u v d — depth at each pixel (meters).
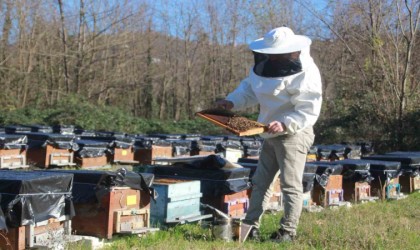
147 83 37.88
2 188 4.93
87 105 25.92
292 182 6.26
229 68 42.94
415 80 22.61
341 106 24.61
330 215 7.91
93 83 35.03
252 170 8.50
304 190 8.77
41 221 5.14
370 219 7.64
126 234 6.04
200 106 43.81
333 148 16.59
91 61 33.66
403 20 22.38
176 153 17.20
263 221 7.46
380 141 21.72
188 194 6.91
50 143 13.86
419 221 8.04
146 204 6.36
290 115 5.99
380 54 21.67
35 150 13.98
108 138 15.95
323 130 23.84
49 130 19.39
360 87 24.56
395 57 22.61
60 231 5.39
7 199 4.89
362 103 23.14
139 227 6.25
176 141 17.20
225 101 6.56
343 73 26.88
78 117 25.08
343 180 10.39
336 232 6.51
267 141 6.48
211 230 6.39
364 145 20.17
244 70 42.72
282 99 6.16
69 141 14.27
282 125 5.91
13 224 4.88
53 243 5.12
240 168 7.64
